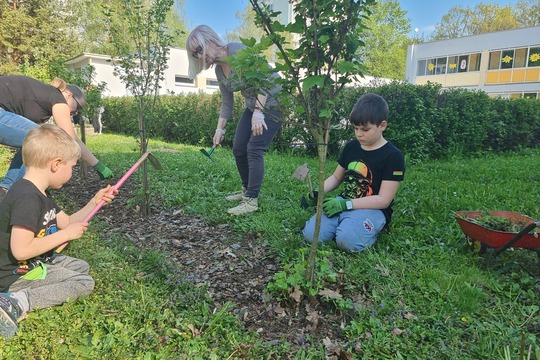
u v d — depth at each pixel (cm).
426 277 259
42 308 216
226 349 191
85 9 2484
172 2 392
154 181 531
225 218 377
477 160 901
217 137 430
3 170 635
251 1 189
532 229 251
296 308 227
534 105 1142
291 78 207
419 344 198
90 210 253
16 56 2231
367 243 298
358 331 204
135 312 213
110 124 1573
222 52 371
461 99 945
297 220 363
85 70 644
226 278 266
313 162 755
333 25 186
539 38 2278
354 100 818
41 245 208
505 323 216
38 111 314
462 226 295
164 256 289
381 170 309
